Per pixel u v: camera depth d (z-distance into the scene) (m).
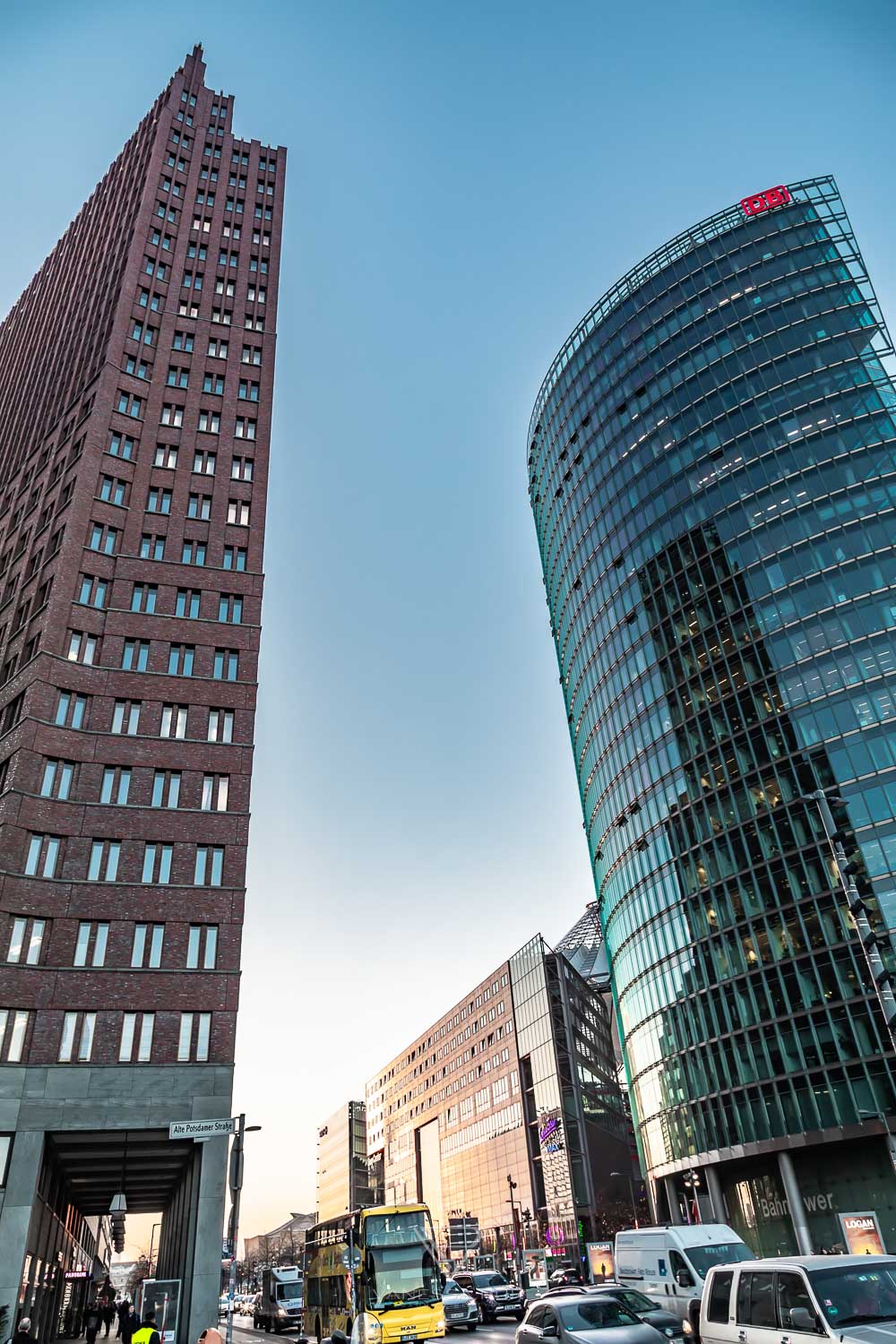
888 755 59.00
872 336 76.62
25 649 45.69
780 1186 57.22
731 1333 12.41
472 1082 130.00
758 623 70.00
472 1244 54.16
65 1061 35.75
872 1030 53.62
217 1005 38.72
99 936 38.59
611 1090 112.06
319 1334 34.62
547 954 110.62
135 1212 71.94
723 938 64.19
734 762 67.81
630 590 83.94
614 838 81.50
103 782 41.94
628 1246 26.02
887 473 68.81
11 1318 30.98
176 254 61.91
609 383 95.00
